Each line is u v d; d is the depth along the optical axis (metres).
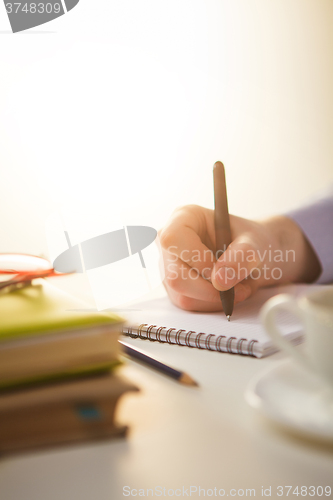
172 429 0.32
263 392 0.35
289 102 1.85
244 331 0.53
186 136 1.70
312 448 0.30
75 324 0.29
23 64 1.52
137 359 0.46
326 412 0.32
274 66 1.83
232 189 1.78
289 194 1.80
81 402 0.29
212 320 0.59
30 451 0.29
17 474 0.27
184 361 0.48
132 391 0.29
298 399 0.34
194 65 1.72
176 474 0.27
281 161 1.84
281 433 0.32
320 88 1.92
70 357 0.29
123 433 0.31
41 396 0.28
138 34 1.64
